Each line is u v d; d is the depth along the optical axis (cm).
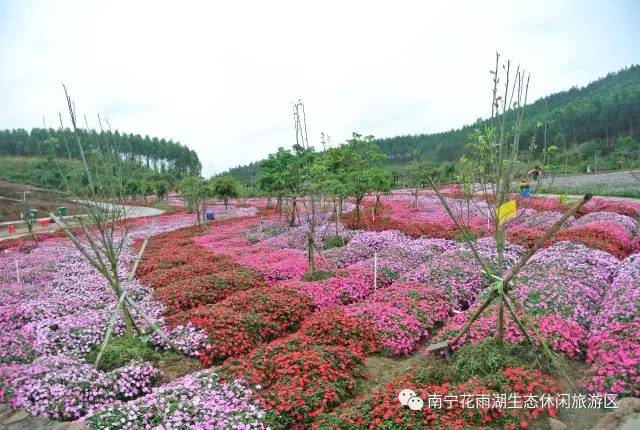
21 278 1518
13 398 629
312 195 1361
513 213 702
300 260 1532
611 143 6209
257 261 1574
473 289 1130
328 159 1959
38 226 3584
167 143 11281
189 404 610
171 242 2205
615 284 1003
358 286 1184
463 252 1401
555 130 6669
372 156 2188
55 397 641
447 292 1088
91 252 1956
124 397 702
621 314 787
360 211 2677
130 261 1759
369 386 732
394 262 1395
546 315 841
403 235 1875
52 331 915
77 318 985
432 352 798
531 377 619
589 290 960
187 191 2962
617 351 655
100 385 688
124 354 802
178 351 851
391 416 562
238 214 3716
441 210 2719
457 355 752
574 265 1134
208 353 845
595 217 1998
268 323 948
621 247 1448
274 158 2553
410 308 966
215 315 953
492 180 771
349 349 799
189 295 1145
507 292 686
